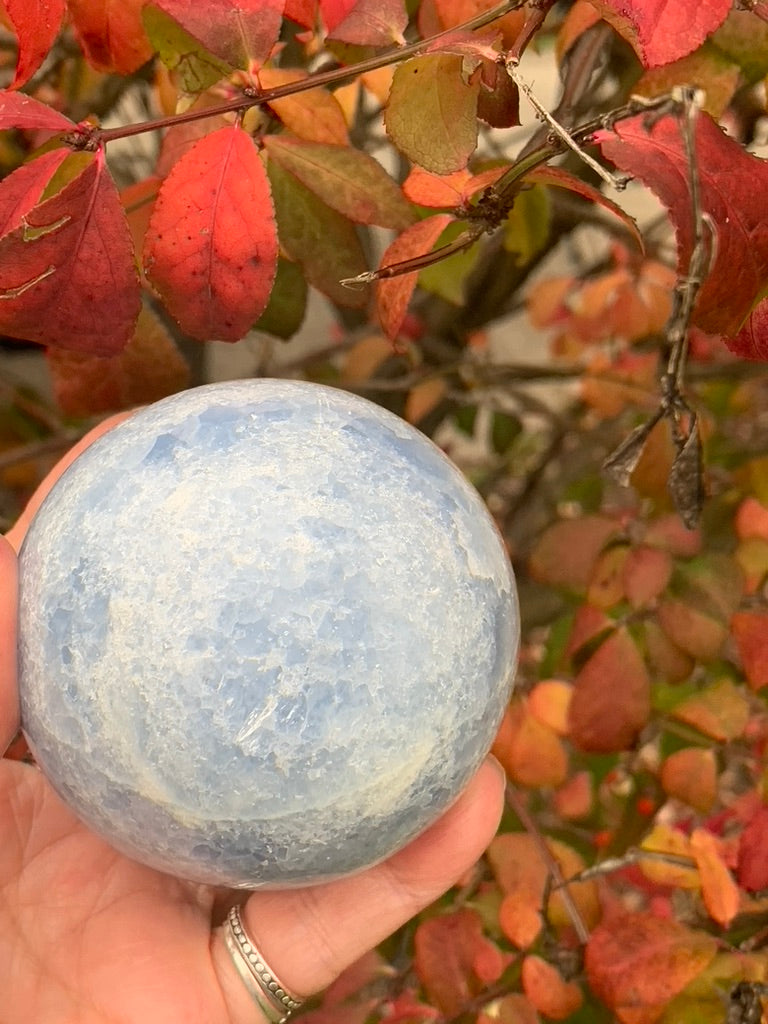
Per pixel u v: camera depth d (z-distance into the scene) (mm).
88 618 130
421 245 150
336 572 127
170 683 125
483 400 388
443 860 186
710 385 368
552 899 211
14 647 146
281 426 139
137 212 177
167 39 153
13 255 134
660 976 179
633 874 233
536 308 335
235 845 132
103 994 189
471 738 139
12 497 383
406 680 129
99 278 140
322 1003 229
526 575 373
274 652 124
